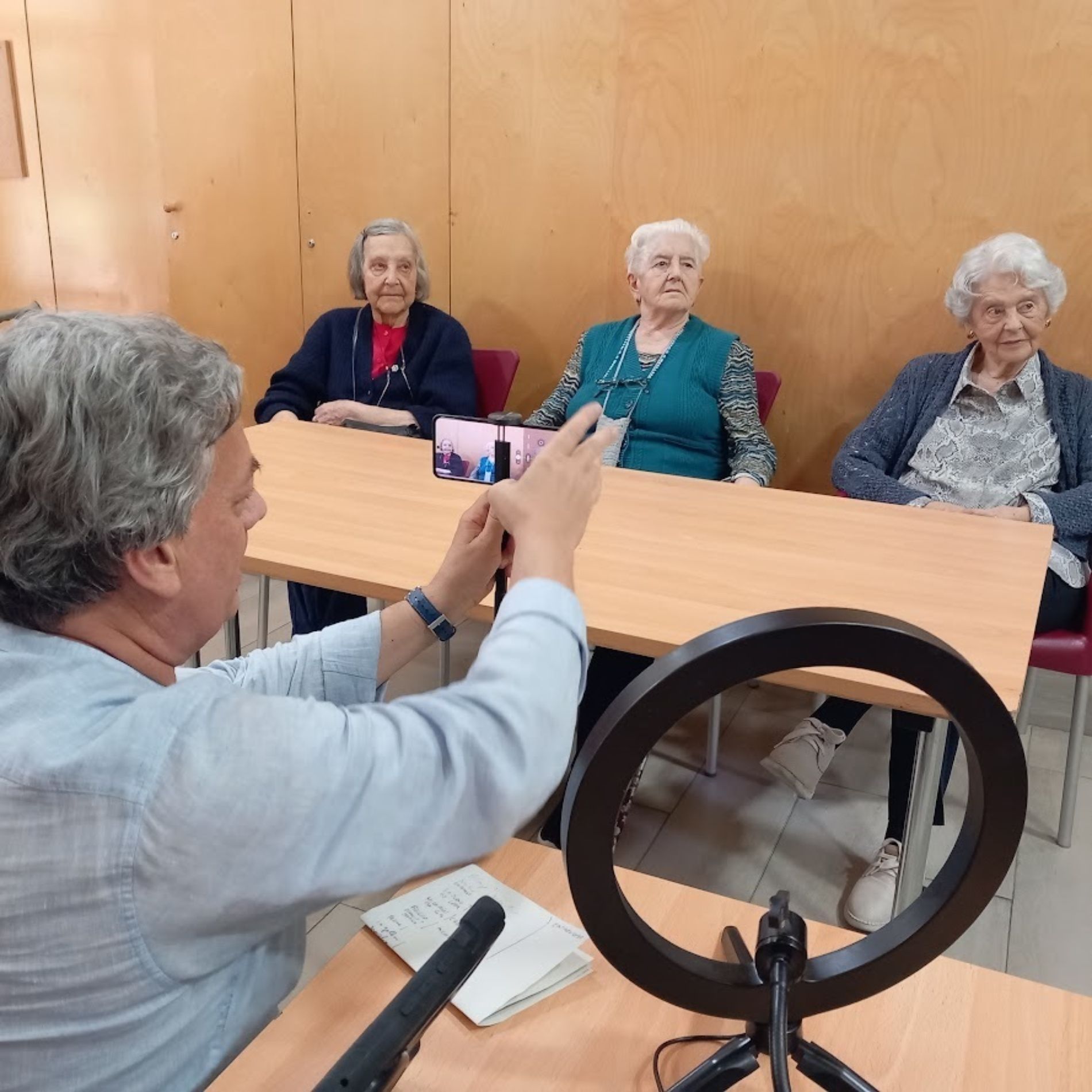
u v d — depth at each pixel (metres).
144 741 0.57
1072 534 2.14
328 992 0.75
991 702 0.55
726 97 2.68
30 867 0.57
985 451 2.29
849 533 1.68
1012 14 2.37
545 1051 0.71
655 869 1.96
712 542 1.62
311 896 0.58
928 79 2.48
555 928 0.81
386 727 0.61
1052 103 2.39
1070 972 1.71
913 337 2.66
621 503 1.83
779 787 2.24
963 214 2.53
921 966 0.66
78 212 3.56
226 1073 0.67
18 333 0.60
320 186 3.21
